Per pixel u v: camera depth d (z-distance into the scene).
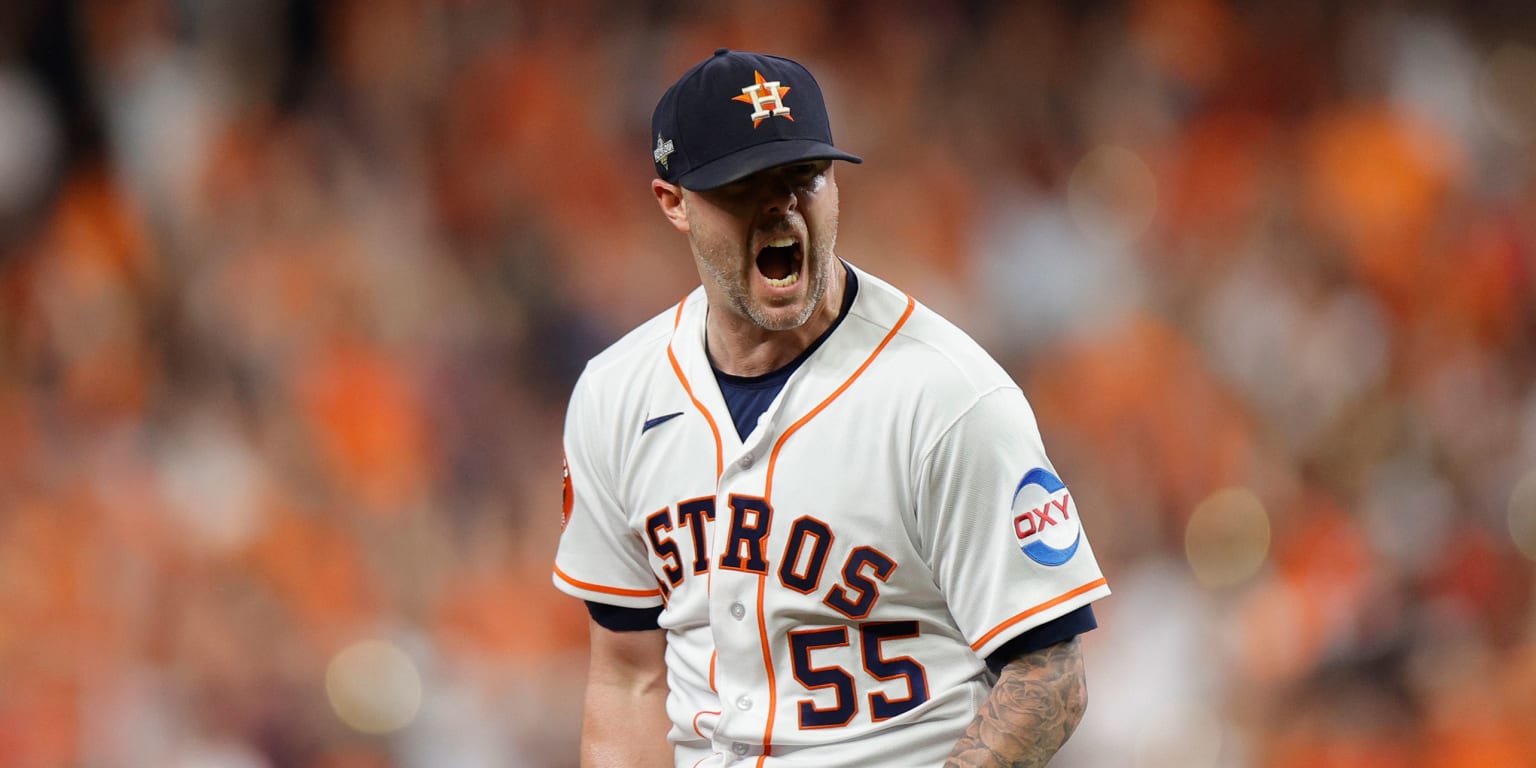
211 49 34.06
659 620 9.97
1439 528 29.72
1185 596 28.55
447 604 26.61
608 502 10.09
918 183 37.25
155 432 28.05
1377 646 25.77
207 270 30.83
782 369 9.41
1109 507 30.41
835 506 9.05
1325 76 40.81
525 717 25.17
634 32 37.16
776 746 9.27
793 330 9.34
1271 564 29.98
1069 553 8.91
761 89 8.91
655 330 10.11
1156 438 32.31
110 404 28.75
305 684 24.67
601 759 10.45
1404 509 30.94
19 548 25.23
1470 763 24.50
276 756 23.89
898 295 9.49
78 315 29.66
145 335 29.92
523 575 27.62
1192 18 40.56
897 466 8.98
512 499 29.28
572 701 25.56
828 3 38.94
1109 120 39.50
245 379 29.31
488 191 34.25
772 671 9.29
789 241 8.97
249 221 31.81
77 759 23.22
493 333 31.81
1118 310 35.22
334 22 35.12
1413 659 25.59
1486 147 40.88
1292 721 25.64
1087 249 37.28
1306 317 35.31
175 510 26.42
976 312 35.34
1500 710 24.89
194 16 34.09
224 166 32.56
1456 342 36.03
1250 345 34.66
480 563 27.66
